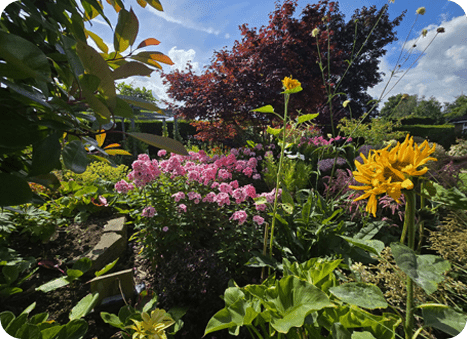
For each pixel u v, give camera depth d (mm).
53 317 1695
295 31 5715
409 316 833
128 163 7527
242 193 2160
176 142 711
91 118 899
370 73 10266
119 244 2582
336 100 5871
